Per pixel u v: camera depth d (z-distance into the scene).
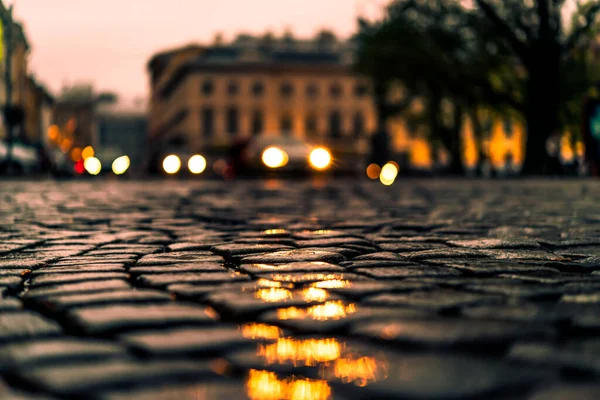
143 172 33.00
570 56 31.67
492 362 1.84
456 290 2.97
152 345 2.08
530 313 2.46
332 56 83.69
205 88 81.56
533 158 29.84
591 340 2.07
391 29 31.48
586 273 3.49
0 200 10.67
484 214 7.79
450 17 30.73
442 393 1.58
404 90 38.50
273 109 82.00
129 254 4.37
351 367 1.83
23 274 3.53
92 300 2.76
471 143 63.75
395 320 2.37
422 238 5.15
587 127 16.55
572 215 7.57
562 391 1.58
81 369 1.83
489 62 31.48
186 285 3.12
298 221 6.92
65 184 18.45
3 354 2.00
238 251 4.37
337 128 82.62
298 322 2.37
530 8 28.64
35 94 73.25
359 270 3.56
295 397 1.61
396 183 19.98
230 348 2.06
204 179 25.86
